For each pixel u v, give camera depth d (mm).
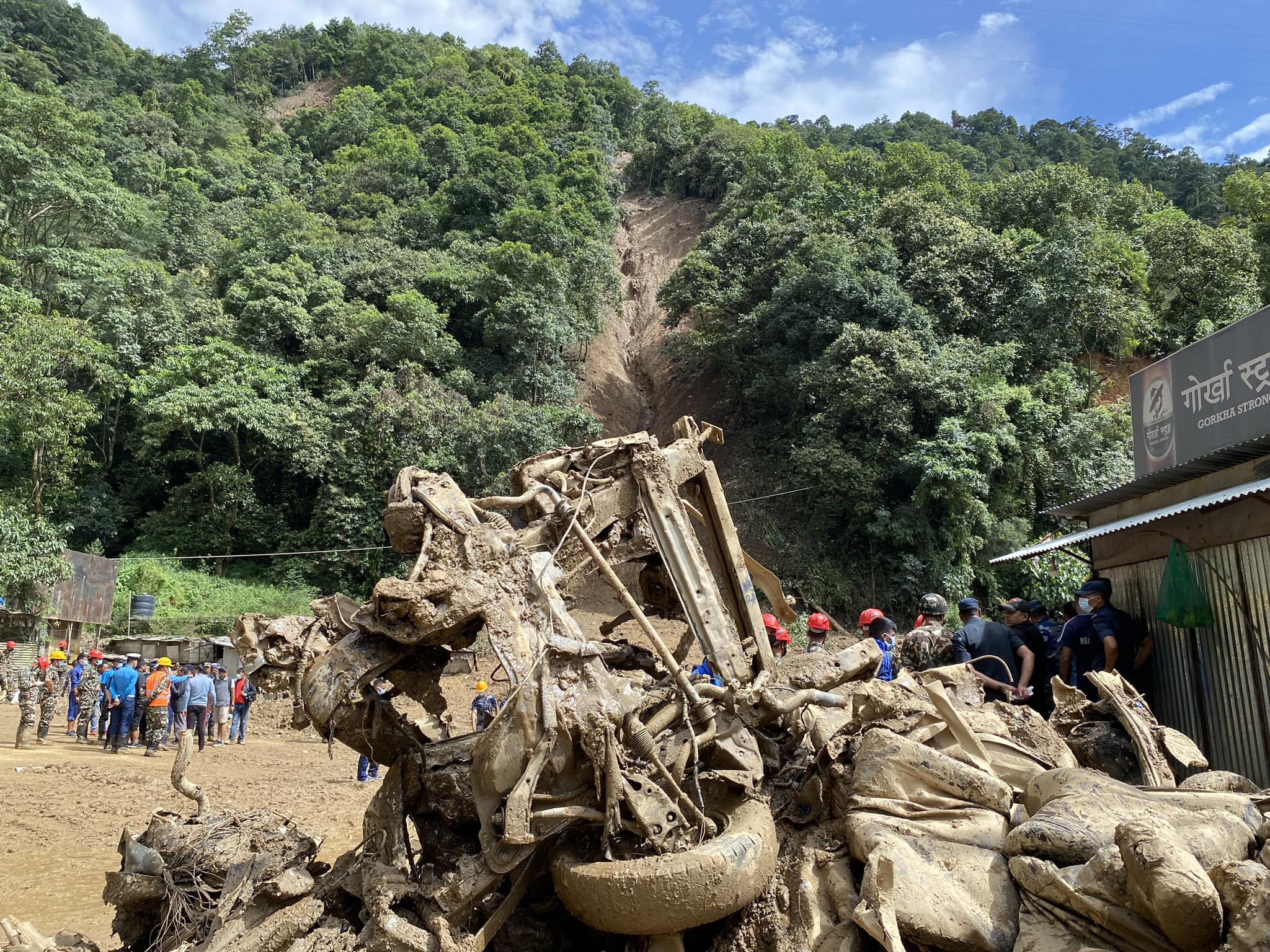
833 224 43031
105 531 37375
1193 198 69188
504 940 4859
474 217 57906
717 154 72250
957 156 81938
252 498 37812
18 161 42094
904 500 31719
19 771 13734
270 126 84438
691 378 48531
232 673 25906
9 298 33031
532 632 4734
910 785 4969
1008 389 31531
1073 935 3998
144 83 89875
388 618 4664
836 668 5988
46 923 7000
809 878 4656
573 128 80062
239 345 41750
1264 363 8156
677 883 4137
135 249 50031
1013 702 7691
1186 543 8594
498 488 34250
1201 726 8242
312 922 4391
